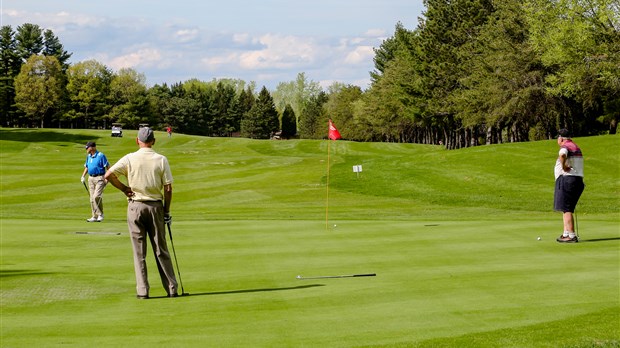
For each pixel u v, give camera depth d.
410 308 7.50
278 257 11.48
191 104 162.50
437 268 10.05
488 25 56.34
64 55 140.62
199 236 14.32
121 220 19.97
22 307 7.96
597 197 27.66
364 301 7.93
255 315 7.32
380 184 34.97
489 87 52.94
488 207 26.72
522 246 11.98
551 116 56.38
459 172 35.78
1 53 131.50
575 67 43.84
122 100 141.12
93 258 11.66
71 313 7.61
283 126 179.38
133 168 8.59
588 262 10.21
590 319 6.75
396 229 15.02
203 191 35.28
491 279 9.05
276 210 26.39
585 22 41.78
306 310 7.53
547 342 5.98
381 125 104.69
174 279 8.64
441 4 67.31
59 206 29.98
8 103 131.75
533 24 45.78
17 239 14.25
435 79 67.00
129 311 7.69
